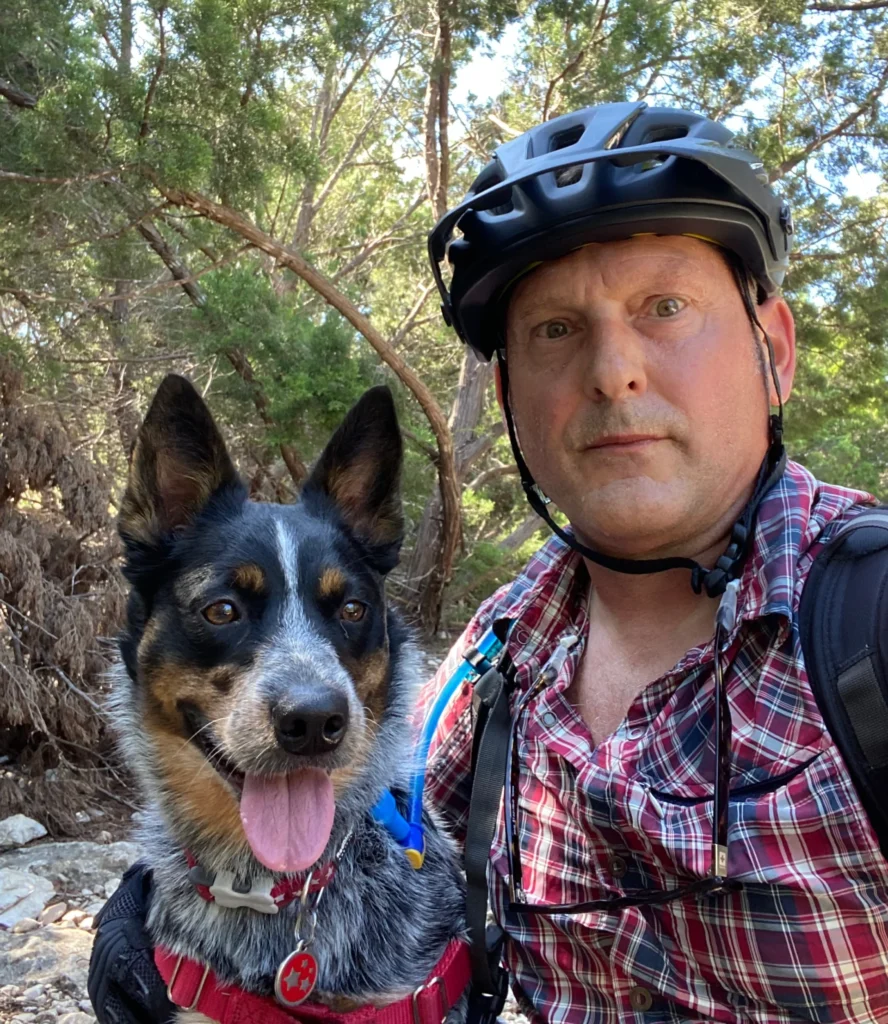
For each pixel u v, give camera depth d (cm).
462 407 323
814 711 42
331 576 60
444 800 63
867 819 40
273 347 224
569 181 53
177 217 213
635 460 48
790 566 44
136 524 62
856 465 535
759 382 50
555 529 54
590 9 262
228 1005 52
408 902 57
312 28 188
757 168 50
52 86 163
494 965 54
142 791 62
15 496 151
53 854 124
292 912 54
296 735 53
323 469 67
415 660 69
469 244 54
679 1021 45
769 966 42
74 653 144
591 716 53
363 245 441
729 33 281
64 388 210
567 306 49
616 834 47
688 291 48
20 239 175
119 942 56
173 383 62
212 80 170
